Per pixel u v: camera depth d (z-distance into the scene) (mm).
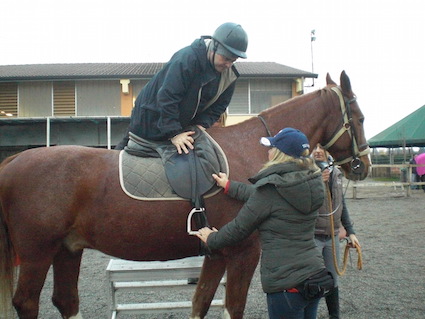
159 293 4684
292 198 2131
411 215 10203
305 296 2127
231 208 2637
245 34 2652
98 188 2584
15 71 18922
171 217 2578
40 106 17828
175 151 2648
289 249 2168
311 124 3090
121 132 17344
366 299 4227
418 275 5113
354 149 3143
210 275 2809
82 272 5660
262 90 18047
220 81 2832
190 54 2617
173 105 2594
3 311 2703
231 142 2832
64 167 2631
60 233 2621
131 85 17797
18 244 2641
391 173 25141
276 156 2250
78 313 3000
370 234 7855
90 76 17266
